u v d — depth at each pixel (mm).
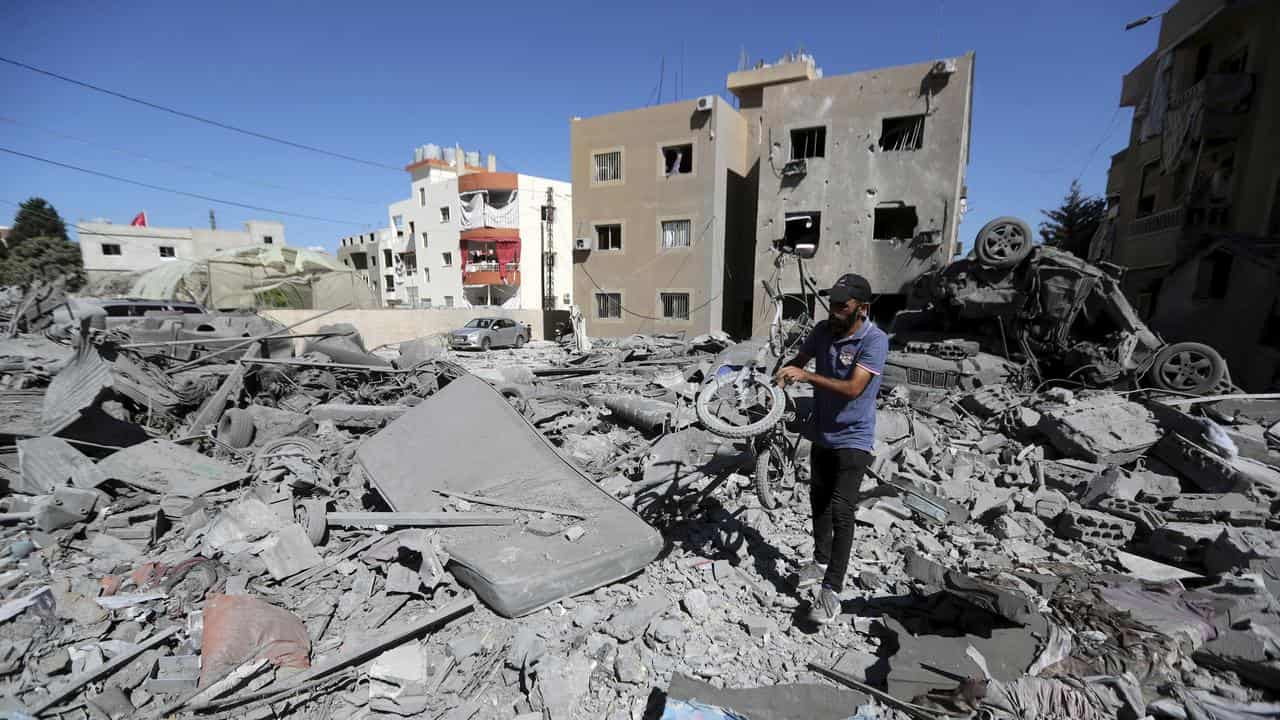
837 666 2707
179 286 21297
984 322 10188
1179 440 5383
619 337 25281
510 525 3850
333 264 24812
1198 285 12141
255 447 6445
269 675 2670
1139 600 3039
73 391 5230
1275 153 12602
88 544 3973
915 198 19250
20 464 4652
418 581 3449
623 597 3416
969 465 5809
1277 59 12758
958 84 18344
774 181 21109
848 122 19844
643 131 23781
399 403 8555
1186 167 15930
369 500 5000
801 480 5160
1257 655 2480
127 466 4762
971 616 2887
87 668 2650
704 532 4316
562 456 4688
